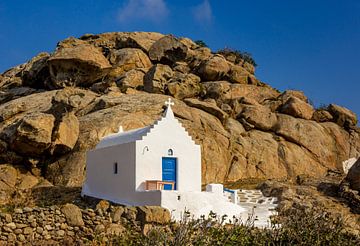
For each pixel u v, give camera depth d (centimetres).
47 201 3084
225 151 4066
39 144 3472
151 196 2416
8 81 5806
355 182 3294
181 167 2722
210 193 2483
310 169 4297
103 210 2211
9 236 2039
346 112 4959
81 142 3609
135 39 5675
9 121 4256
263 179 3966
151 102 4119
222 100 4881
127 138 2805
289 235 1672
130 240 1752
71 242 2114
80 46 5191
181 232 1560
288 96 5078
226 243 1588
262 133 4475
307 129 4559
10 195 3278
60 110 3656
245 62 6094
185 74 5081
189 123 4041
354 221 2869
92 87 5103
